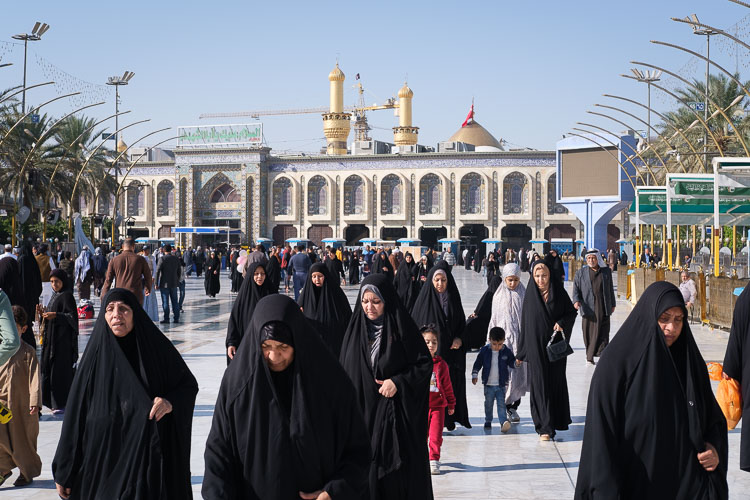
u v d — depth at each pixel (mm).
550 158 67125
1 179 40531
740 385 5707
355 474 3283
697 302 19281
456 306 7676
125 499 3867
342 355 5148
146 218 75875
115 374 3969
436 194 70062
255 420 3176
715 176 18031
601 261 12438
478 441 7578
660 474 3604
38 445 7418
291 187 73500
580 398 9625
